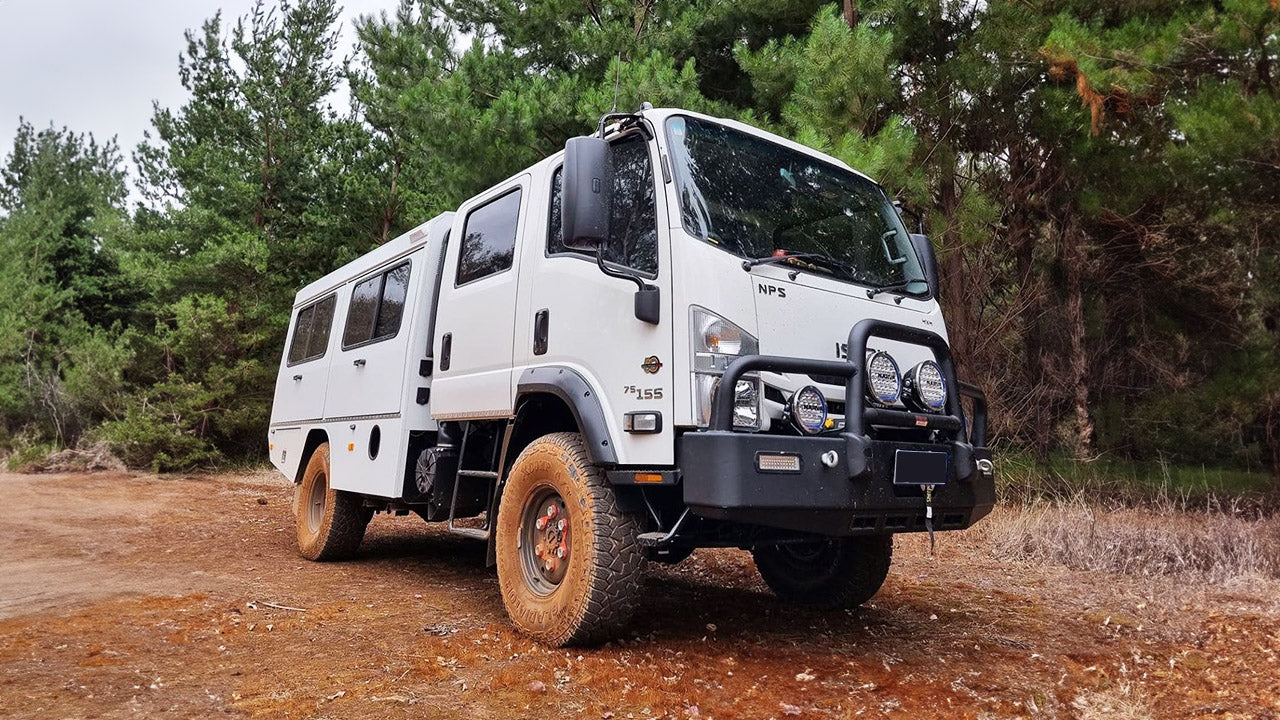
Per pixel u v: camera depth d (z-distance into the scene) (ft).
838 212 16.15
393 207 61.26
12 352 81.76
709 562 23.34
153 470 58.03
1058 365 37.32
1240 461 34.88
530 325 16.03
